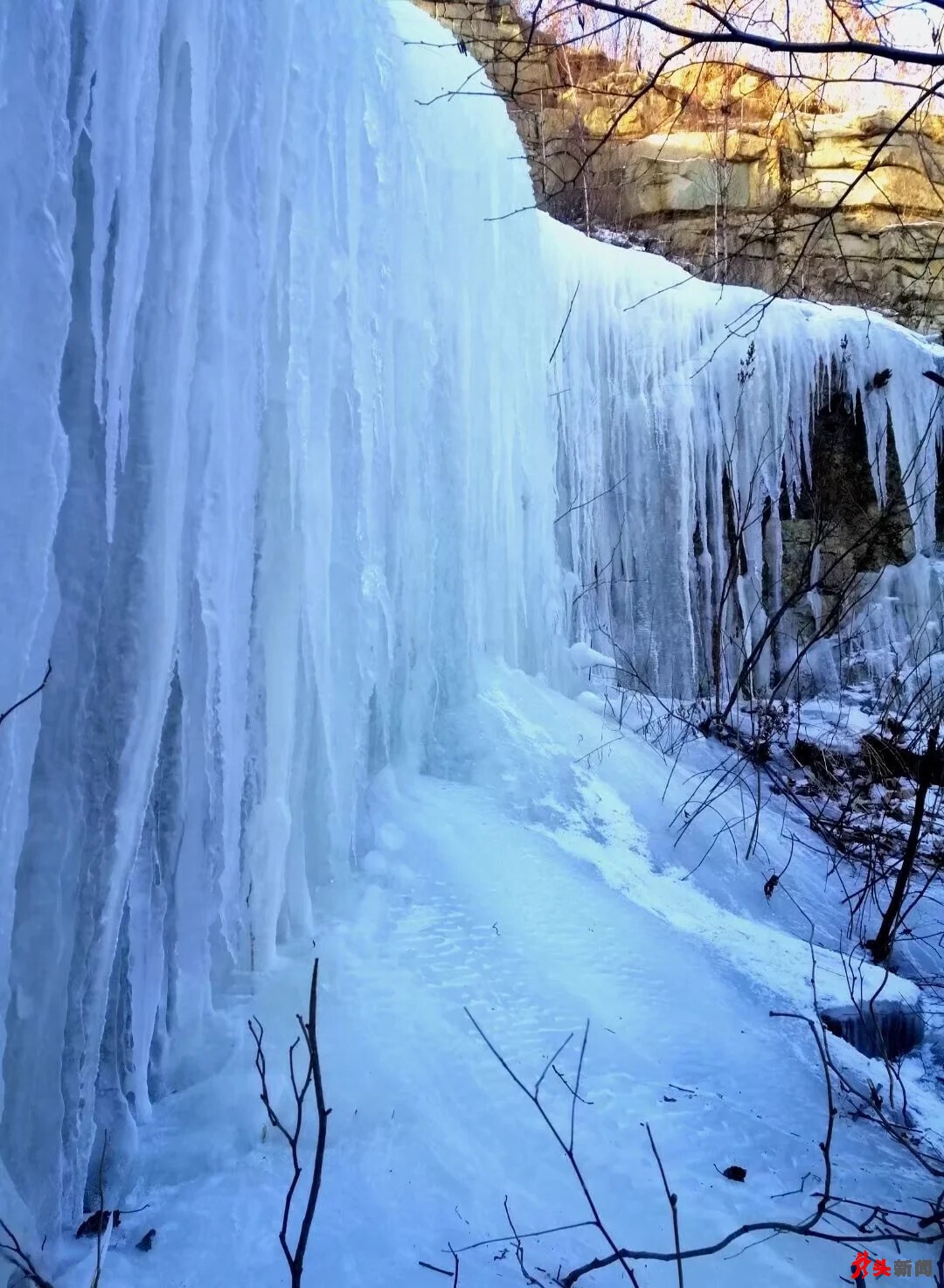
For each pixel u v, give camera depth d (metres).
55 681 2.23
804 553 8.64
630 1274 1.92
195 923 2.74
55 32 2.13
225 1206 2.17
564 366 7.15
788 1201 2.44
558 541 7.18
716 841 5.17
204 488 2.71
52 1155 2.11
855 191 10.77
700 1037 3.17
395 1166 2.34
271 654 3.20
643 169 10.83
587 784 4.99
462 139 5.21
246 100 2.91
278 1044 2.69
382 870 3.66
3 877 1.96
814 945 4.50
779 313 8.26
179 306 2.54
